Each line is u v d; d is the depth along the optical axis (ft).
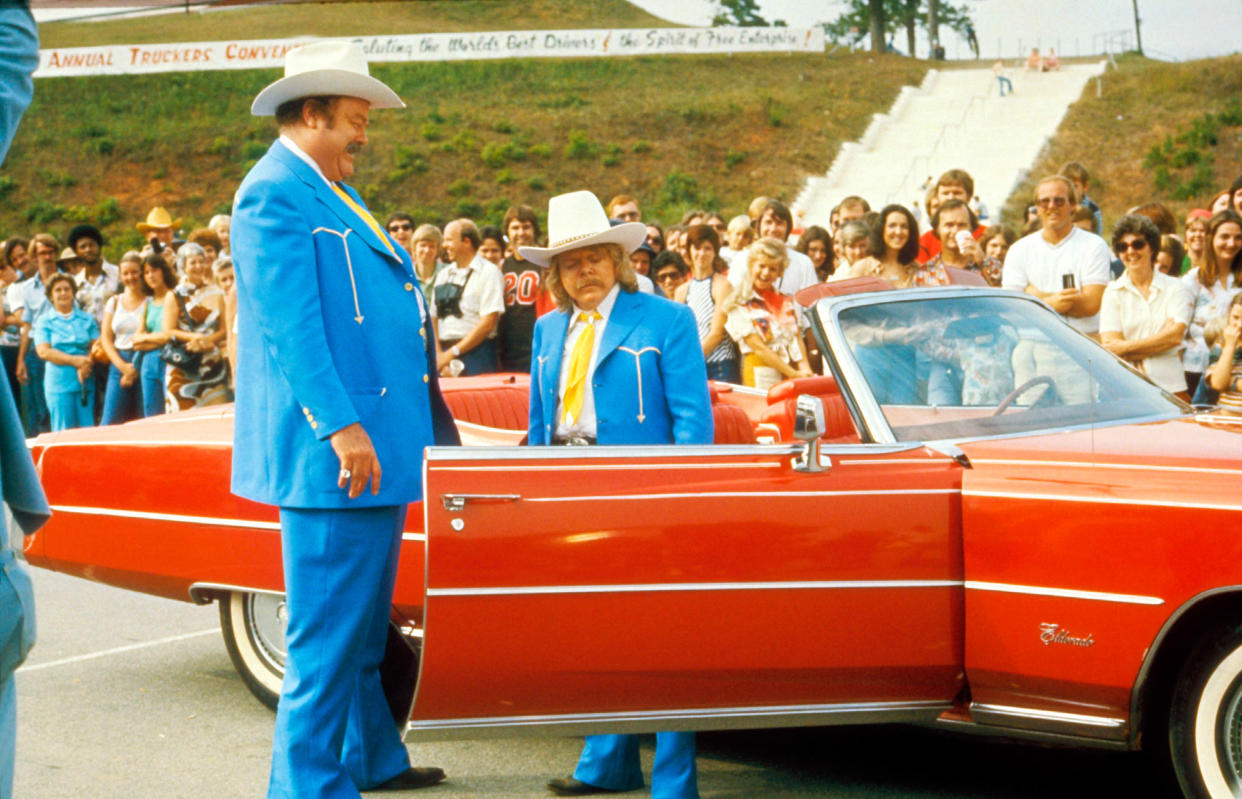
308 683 11.39
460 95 157.17
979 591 11.02
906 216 21.59
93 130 141.49
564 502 10.52
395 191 128.57
